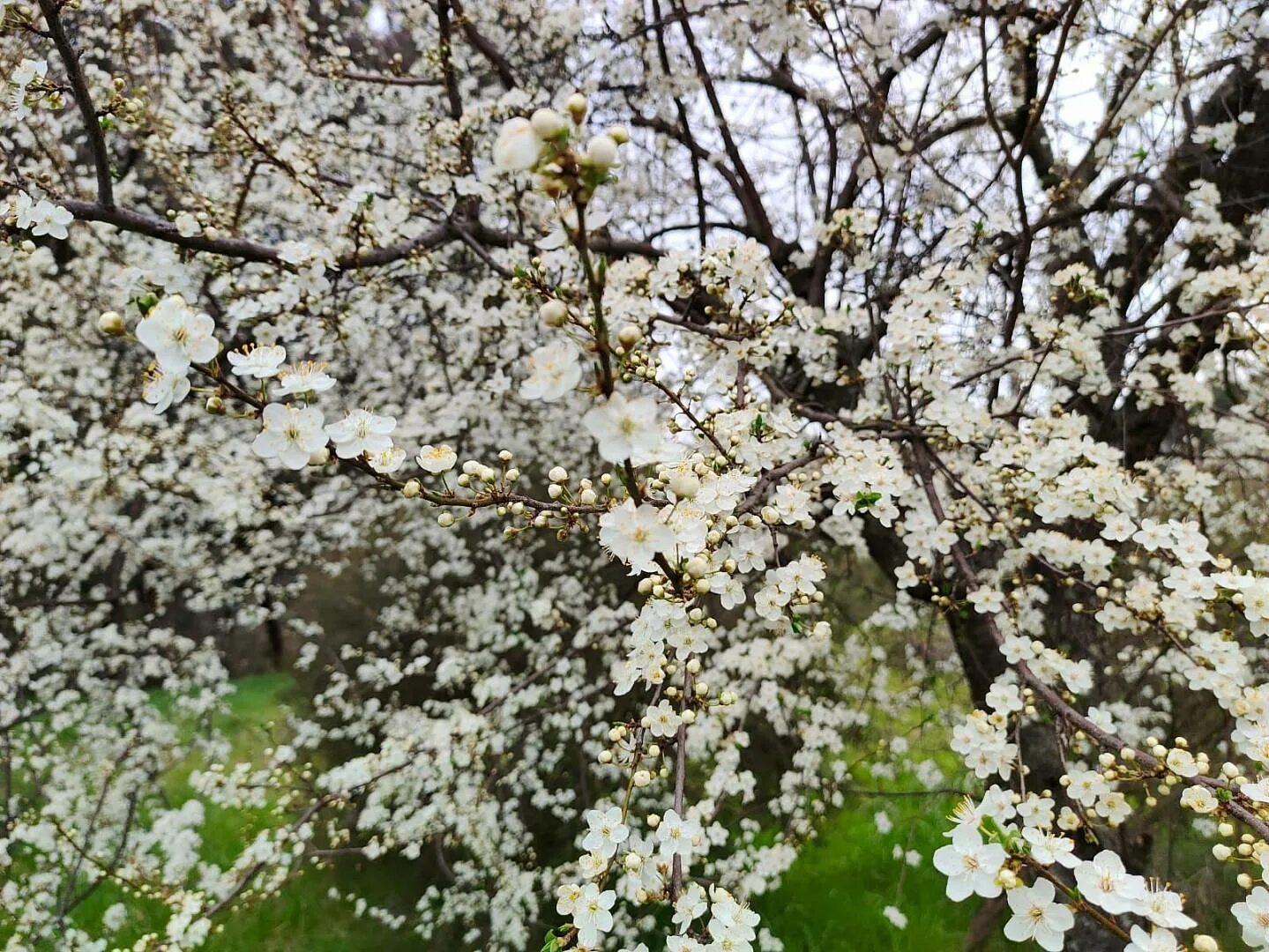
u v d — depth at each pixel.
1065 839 1.34
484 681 4.76
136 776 5.25
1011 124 4.57
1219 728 4.08
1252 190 4.52
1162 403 4.09
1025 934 1.29
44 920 4.56
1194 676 2.13
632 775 1.79
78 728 5.42
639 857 1.67
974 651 4.32
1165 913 1.24
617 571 6.04
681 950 1.57
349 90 4.96
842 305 3.66
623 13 4.76
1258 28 3.82
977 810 1.76
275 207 4.52
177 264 2.89
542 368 1.22
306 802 5.22
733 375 3.25
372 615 6.58
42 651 5.11
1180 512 4.59
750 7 4.17
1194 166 4.44
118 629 6.15
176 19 4.45
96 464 4.55
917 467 2.95
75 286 4.83
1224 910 4.23
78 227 4.42
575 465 5.72
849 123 4.50
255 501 5.10
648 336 2.91
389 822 4.98
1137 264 4.43
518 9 4.85
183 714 6.02
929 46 4.55
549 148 1.01
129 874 4.56
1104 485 2.47
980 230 3.17
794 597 1.98
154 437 4.81
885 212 4.09
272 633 9.14
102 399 5.24
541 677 5.26
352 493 5.57
